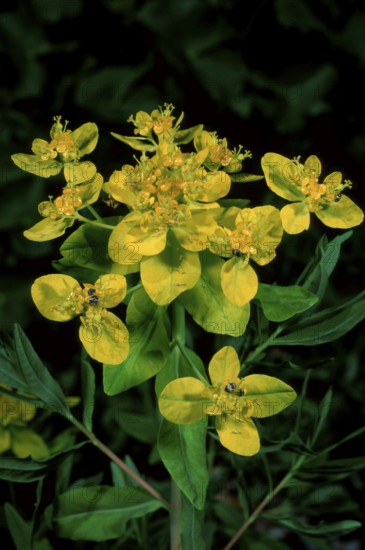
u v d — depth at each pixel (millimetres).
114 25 355
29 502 347
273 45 358
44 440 319
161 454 233
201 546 248
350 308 245
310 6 351
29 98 362
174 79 361
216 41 354
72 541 339
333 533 280
